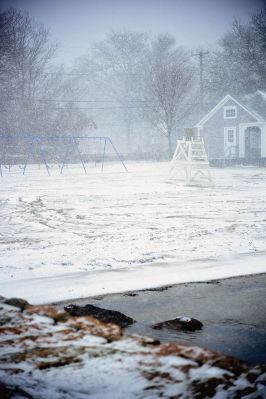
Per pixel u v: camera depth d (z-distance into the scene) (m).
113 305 7.17
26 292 7.75
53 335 3.06
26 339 2.96
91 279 8.63
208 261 10.16
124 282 8.45
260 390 2.46
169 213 18.47
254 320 6.45
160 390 2.43
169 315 6.70
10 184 32.62
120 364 2.69
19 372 2.58
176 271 9.30
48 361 2.71
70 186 30.84
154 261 10.16
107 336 3.10
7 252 11.12
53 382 2.48
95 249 11.48
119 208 20.08
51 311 3.51
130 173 43.94
